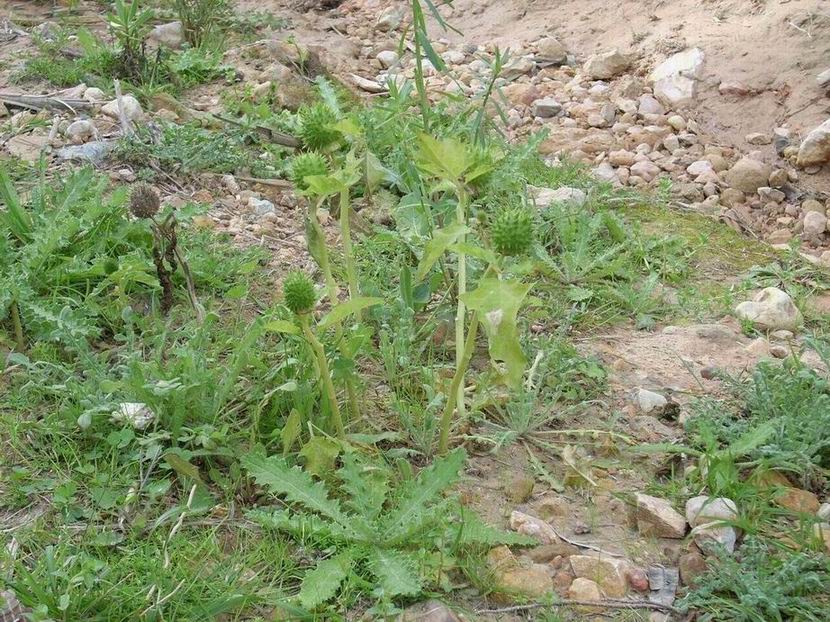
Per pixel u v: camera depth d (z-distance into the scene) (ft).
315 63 9.03
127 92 7.70
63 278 5.01
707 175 7.50
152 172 6.37
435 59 5.46
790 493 4.09
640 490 4.15
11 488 3.89
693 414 4.60
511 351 3.46
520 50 9.89
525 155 6.60
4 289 4.66
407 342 4.73
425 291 5.11
